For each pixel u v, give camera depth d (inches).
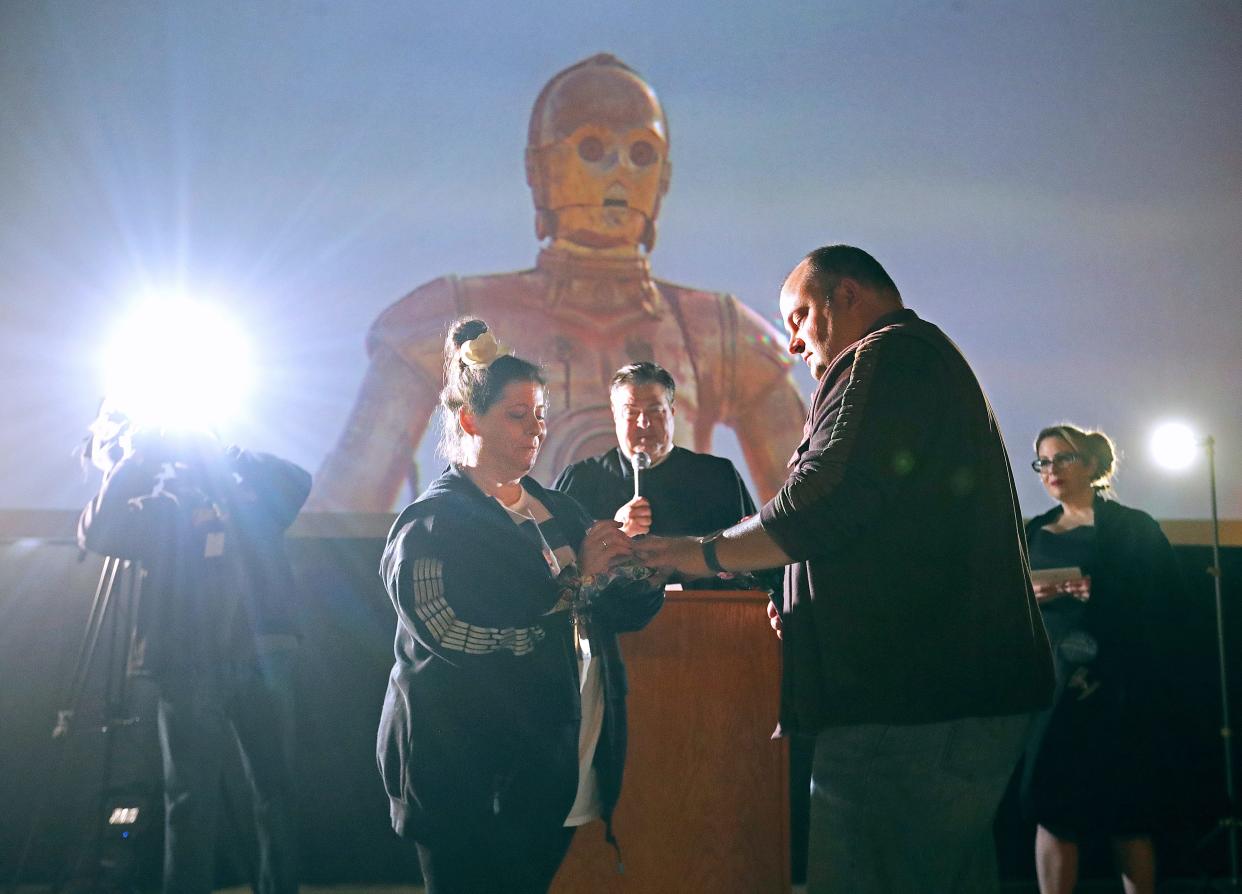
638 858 92.4
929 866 65.7
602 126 181.3
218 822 143.2
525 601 72.7
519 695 73.7
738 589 113.9
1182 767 131.0
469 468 79.4
